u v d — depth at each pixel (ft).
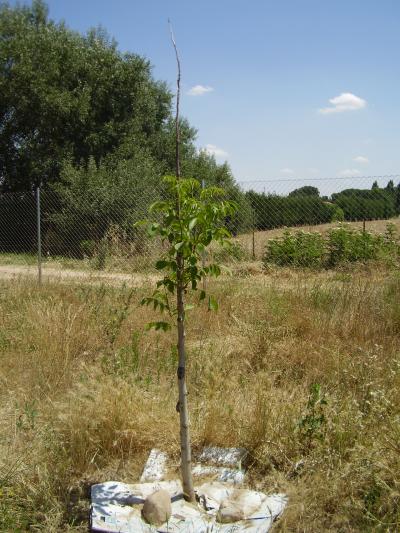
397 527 7.92
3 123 60.18
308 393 12.43
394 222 32.42
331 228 33.24
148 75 62.80
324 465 9.33
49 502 8.95
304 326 16.55
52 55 57.93
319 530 8.27
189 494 8.87
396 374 12.23
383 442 9.54
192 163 64.75
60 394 12.87
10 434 11.12
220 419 10.80
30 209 49.80
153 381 13.35
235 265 27.66
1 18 62.18
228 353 14.75
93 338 16.21
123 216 41.06
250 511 8.52
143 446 10.53
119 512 8.55
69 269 34.30
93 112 58.90
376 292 18.67
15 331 17.06
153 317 18.21
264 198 32.63
